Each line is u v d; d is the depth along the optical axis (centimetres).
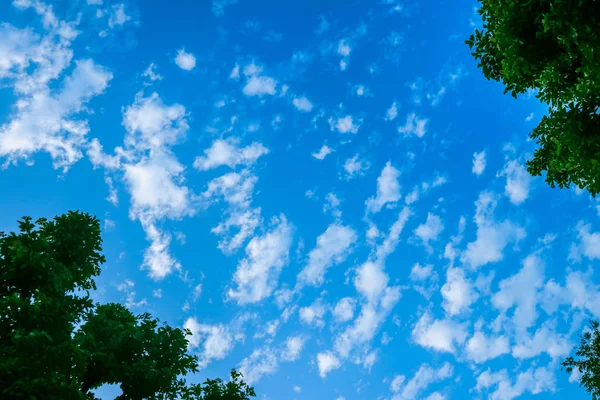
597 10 769
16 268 1076
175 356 1336
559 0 765
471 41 1041
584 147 833
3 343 998
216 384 1398
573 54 795
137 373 1241
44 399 930
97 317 1274
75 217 1248
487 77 1046
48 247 1144
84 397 970
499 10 898
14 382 905
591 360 1848
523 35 876
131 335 1291
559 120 852
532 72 930
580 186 961
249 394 1384
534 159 1140
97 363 1234
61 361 997
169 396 1324
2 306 989
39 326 1023
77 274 1228
